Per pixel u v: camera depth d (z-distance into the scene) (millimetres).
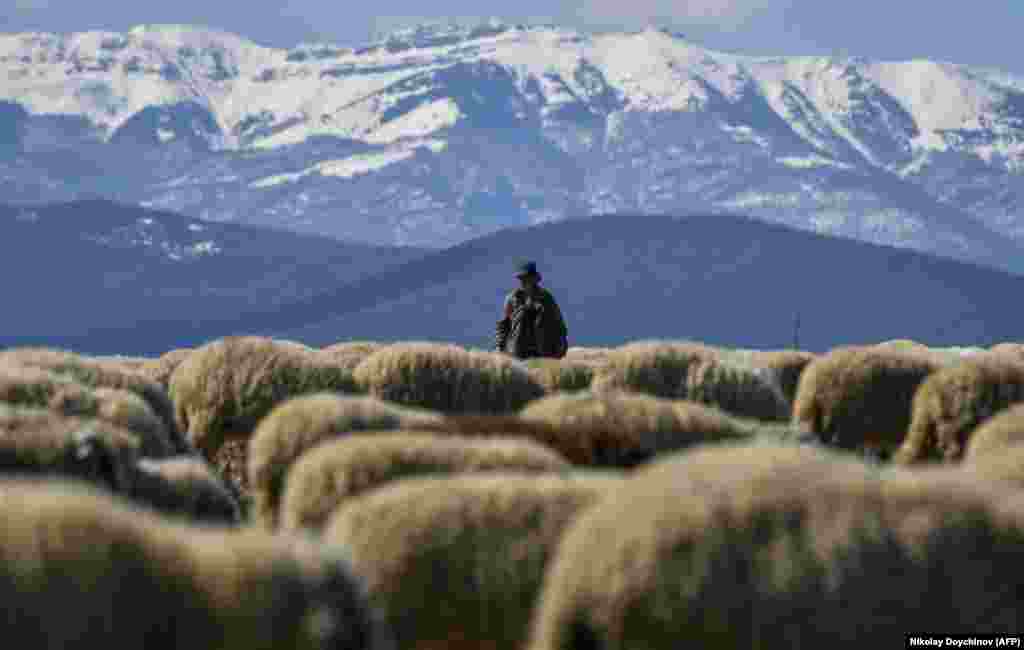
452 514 25391
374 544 25297
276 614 21188
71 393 41438
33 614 19641
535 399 54000
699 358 54844
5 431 31094
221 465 53562
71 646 19812
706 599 21953
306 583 21531
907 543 22625
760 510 22453
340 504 28734
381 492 25984
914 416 49469
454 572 25125
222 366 53844
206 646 20875
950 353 75625
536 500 25453
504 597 24984
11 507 20156
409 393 53250
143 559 20766
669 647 21984
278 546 21781
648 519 22438
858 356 54750
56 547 20000
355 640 21641
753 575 22094
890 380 54188
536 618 24656
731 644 21922
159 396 50875
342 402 35906
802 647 21969
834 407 54250
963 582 22688
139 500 32969
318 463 29234
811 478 23016
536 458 29547
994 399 48062
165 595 20812
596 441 35125
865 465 24594
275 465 35156
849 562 22281
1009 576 22938
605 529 22703
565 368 60438
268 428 35656
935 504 23016
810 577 22141
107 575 20250
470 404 53312
